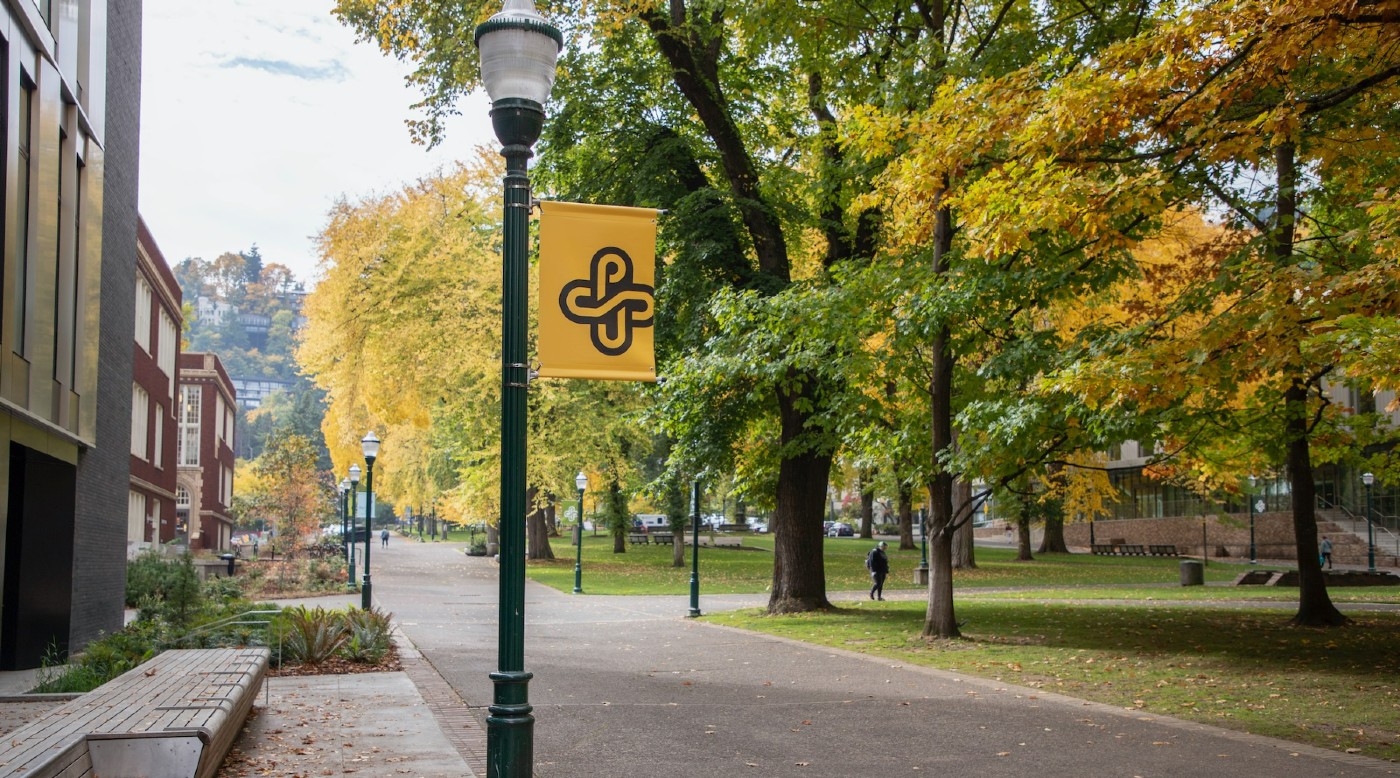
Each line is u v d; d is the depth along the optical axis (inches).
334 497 1540.4
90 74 616.7
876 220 834.8
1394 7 359.9
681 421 851.4
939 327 604.7
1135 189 424.8
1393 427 709.3
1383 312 380.2
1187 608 894.4
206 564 1225.4
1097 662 561.3
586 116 839.7
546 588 1312.7
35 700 407.8
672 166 837.2
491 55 235.5
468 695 462.3
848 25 700.7
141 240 1245.7
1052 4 652.1
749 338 740.0
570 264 245.8
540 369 240.7
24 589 588.1
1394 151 462.3
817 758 337.4
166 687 303.7
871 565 1060.5
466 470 1705.2
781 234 870.4
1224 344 419.5
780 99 937.5
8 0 472.4
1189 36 401.7
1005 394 610.5
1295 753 340.2
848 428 735.7
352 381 1449.3
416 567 1747.0
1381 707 422.9
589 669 556.4
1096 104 419.8
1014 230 442.3
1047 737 369.1
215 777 291.7
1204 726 387.9
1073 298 644.7
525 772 216.1
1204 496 1982.0
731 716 413.4
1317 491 1996.8
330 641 558.3
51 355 541.0
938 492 684.1
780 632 746.8
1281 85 438.6
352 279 1422.2
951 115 498.3
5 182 470.9
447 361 1443.2
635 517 3326.8
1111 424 536.7
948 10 689.0
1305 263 582.6
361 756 324.8
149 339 1412.4
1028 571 1604.3
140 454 1362.0
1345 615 801.6
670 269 824.9
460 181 1509.6
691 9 811.4
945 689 482.3
